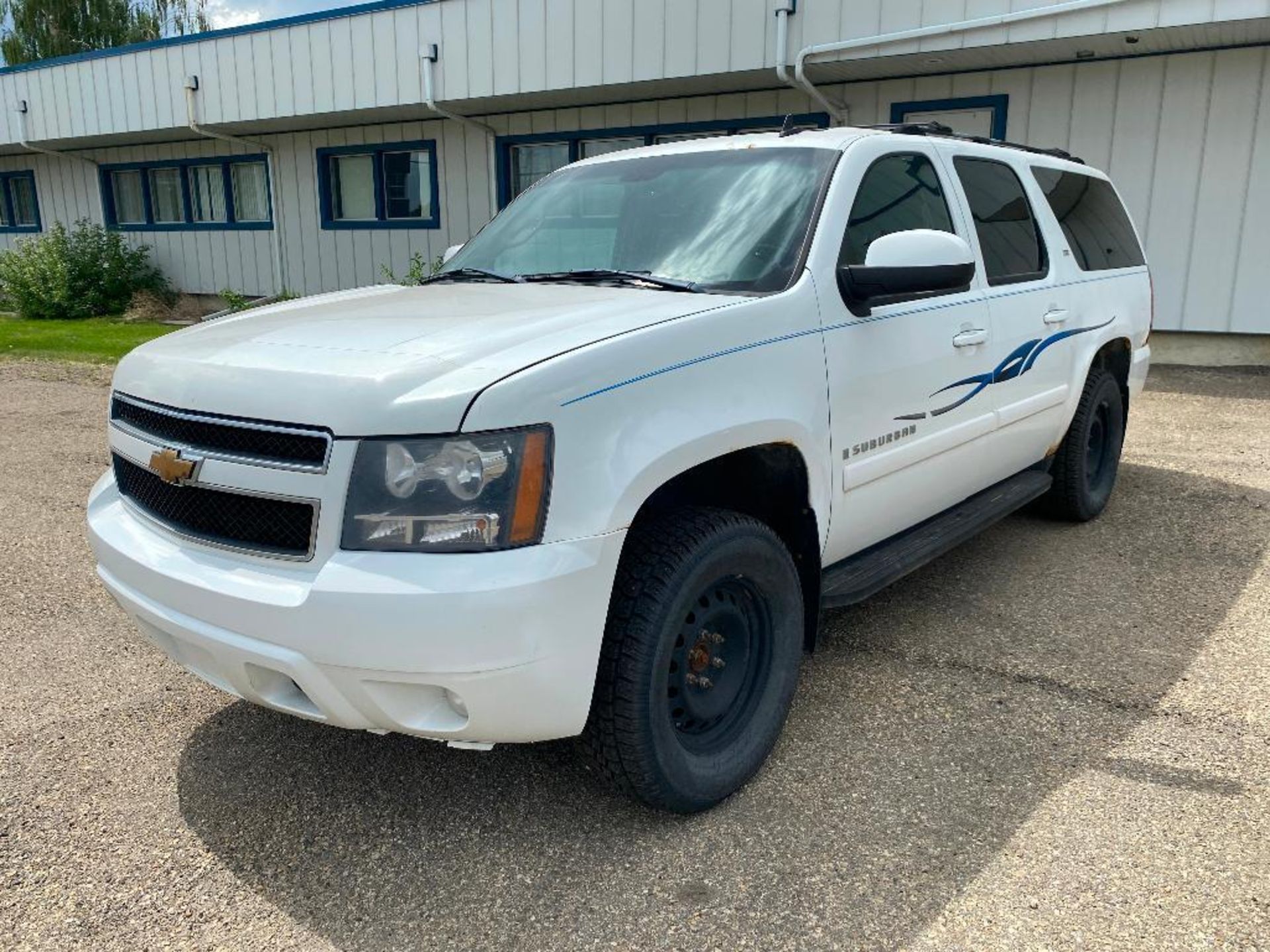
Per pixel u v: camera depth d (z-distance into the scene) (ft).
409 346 8.14
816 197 10.73
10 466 22.29
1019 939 7.39
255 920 7.81
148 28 115.14
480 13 39.40
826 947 7.38
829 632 13.15
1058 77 33.32
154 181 60.29
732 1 33.94
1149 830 8.70
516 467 7.29
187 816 9.18
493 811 9.23
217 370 8.32
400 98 42.47
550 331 8.29
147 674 12.09
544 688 7.50
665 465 8.08
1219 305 32.60
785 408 9.28
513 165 45.80
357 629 7.16
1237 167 31.37
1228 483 19.92
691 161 12.21
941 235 10.04
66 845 8.74
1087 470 17.30
